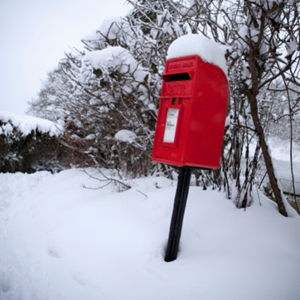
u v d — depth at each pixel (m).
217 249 2.26
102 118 4.81
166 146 2.24
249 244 2.23
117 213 3.01
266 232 2.37
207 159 2.26
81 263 2.37
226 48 2.90
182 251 2.38
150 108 4.61
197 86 2.09
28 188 5.46
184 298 1.76
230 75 3.07
